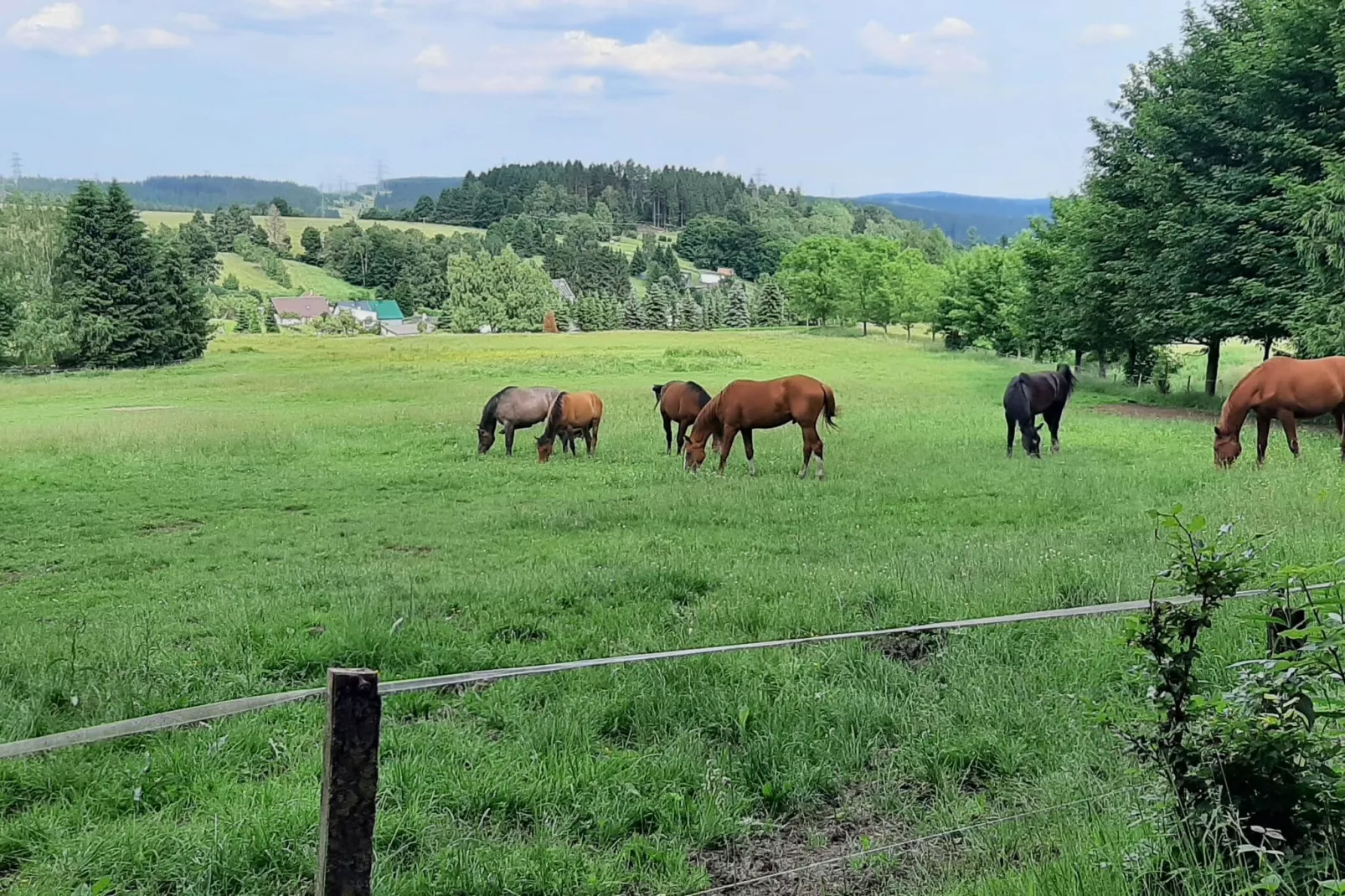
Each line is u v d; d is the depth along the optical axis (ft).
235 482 53.52
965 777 14.94
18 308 181.57
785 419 50.49
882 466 52.16
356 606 24.02
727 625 21.90
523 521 39.60
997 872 11.50
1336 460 47.03
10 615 26.73
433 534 38.09
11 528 40.86
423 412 87.97
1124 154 95.76
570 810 14.01
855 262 279.28
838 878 12.44
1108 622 20.02
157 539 38.60
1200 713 10.30
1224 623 18.44
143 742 16.10
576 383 127.44
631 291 472.85
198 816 13.69
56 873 12.29
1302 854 9.36
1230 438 47.65
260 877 12.22
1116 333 106.42
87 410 102.47
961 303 196.65
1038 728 15.93
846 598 23.39
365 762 9.03
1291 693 9.67
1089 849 11.05
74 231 184.65
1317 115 72.69
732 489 45.42
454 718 17.21
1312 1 70.08
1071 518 36.55
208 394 120.37
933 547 31.14
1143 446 57.93
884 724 16.56
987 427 71.05
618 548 33.17
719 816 13.74
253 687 18.69
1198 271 80.84
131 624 23.66
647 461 59.67
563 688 18.13
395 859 12.58
